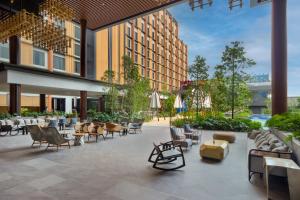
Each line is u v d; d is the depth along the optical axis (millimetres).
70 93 21906
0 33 12133
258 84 24328
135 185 4297
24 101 23984
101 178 4691
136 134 12117
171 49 47500
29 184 4316
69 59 25906
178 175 4934
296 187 3467
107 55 28750
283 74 10023
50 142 7727
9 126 10898
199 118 15180
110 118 16516
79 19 17797
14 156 6652
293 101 11312
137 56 35219
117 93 18969
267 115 19859
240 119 14070
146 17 37375
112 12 16562
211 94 15875
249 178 4578
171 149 6129
